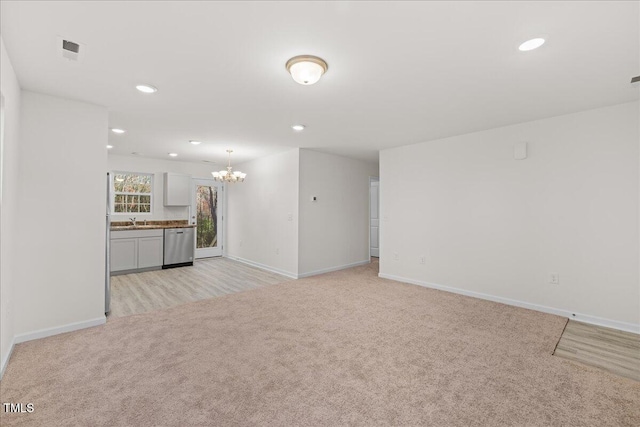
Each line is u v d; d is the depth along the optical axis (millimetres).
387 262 5285
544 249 3527
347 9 1632
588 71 2354
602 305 3143
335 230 5992
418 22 1747
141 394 1932
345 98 2934
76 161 2979
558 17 1695
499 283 3896
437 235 4574
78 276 2986
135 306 3746
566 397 1927
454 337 2814
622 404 1860
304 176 5418
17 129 2543
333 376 2156
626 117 3012
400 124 3789
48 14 1677
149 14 1683
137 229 5809
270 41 1958
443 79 2506
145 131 4184
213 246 7578
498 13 1663
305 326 3082
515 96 2861
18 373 2170
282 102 3047
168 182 6469
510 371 2232
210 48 2043
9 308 2432
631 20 1712
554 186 3457
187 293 4352
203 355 2457
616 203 3066
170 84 2619
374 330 2980
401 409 1804
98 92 2785
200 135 4402
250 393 1952
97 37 1914
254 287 4695
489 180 3998
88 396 1907
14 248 2590
